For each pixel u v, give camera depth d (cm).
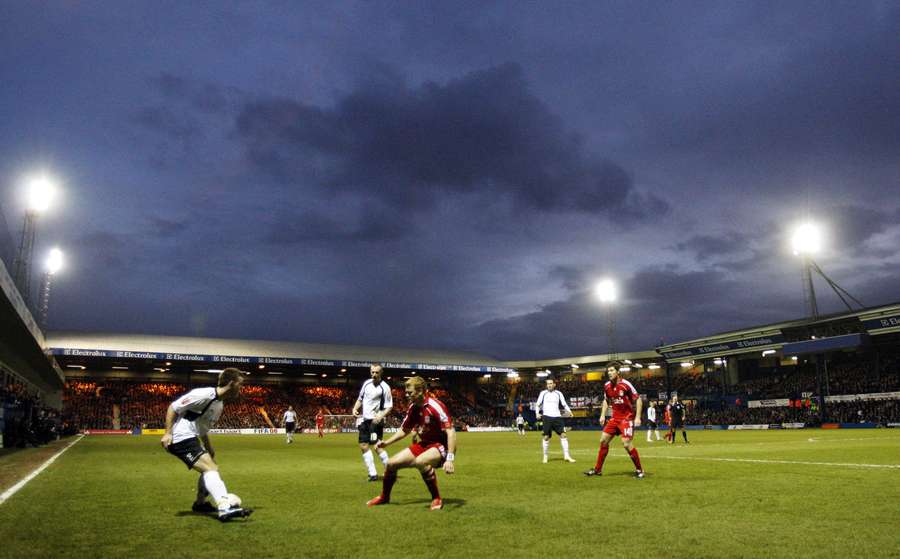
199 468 636
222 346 6481
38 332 2731
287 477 1085
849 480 925
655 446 2239
